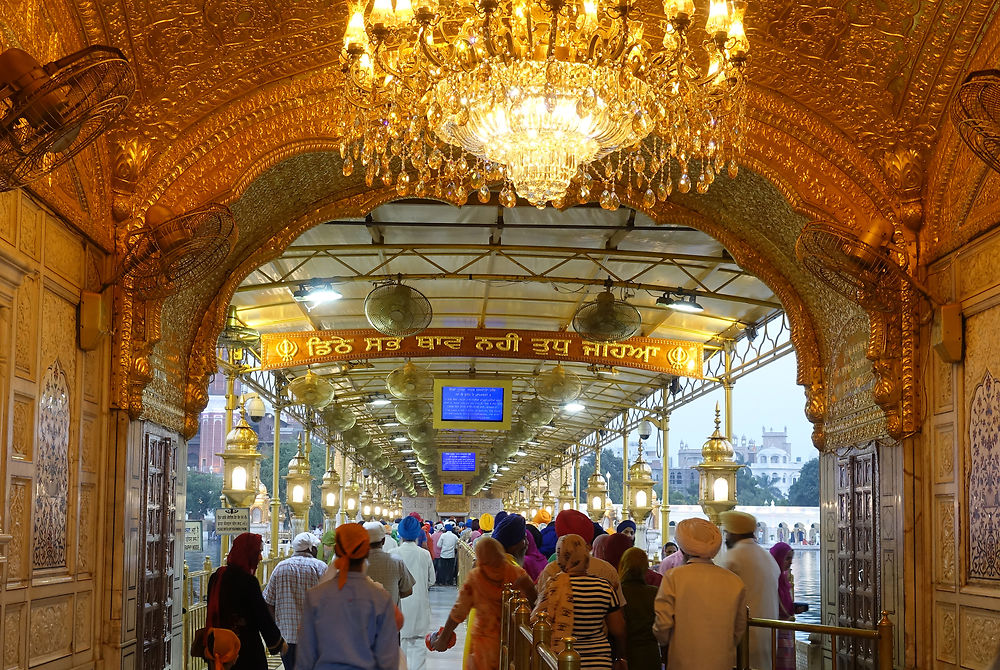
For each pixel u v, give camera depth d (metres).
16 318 5.79
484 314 19.09
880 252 7.62
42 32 6.26
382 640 5.23
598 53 6.15
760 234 9.76
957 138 7.45
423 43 6.17
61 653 6.57
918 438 7.77
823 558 9.64
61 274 6.63
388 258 15.05
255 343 18.55
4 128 4.66
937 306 7.49
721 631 5.80
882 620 5.91
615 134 6.31
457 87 6.20
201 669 10.36
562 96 5.88
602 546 7.83
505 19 6.03
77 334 6.96
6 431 5.60
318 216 9.80
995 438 6.67
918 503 7.69
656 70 6.44
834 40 7.79
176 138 7.96
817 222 7.78
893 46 7.60
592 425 34.69
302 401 18.58
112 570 7.40
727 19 5.97
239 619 6.55
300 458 20.80
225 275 9.55
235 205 8.70
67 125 4.87
